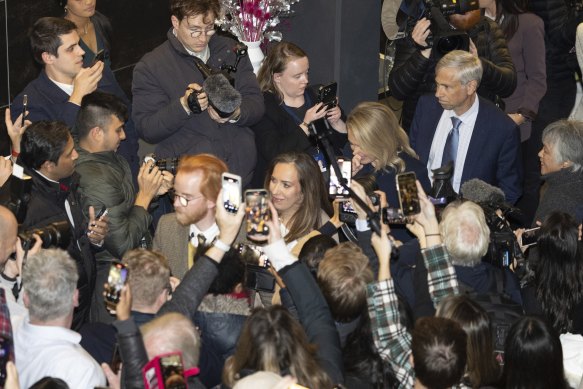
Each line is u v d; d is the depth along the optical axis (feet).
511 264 16.38
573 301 16.43
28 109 19.51
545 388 13.03
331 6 22.94
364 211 14.94
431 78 21.88
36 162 16.38
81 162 17.48
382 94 28.94
